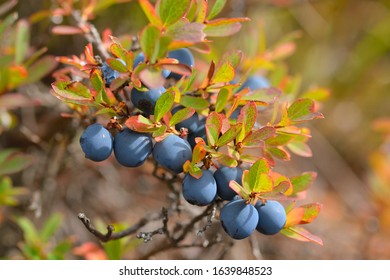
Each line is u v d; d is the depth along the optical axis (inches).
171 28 12.3
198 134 12.9
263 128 12.5
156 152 12.5
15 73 15.2
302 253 21.5
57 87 12.5
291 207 13.1
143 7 12.6
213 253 18.2
